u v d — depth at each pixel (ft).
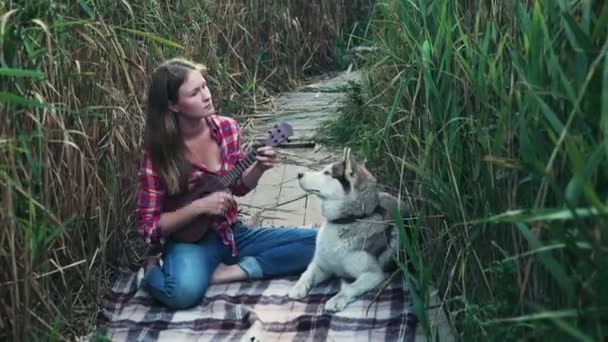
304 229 13.07
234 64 22.63
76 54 12.21
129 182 13.62
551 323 7.14
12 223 9.64
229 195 12.30
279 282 12.66
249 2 23.52
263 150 12.41
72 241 11.80
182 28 18.62
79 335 11.39
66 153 11.31
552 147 7.79
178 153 12.04
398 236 11.87
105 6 13.56
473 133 9.91
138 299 12.29
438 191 10.65
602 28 6.93
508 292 8.66
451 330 10.66
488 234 9.82
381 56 15.83
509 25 9.29
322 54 26.91
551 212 6.66
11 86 9.88
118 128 12.96
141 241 13.92
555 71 7.53
